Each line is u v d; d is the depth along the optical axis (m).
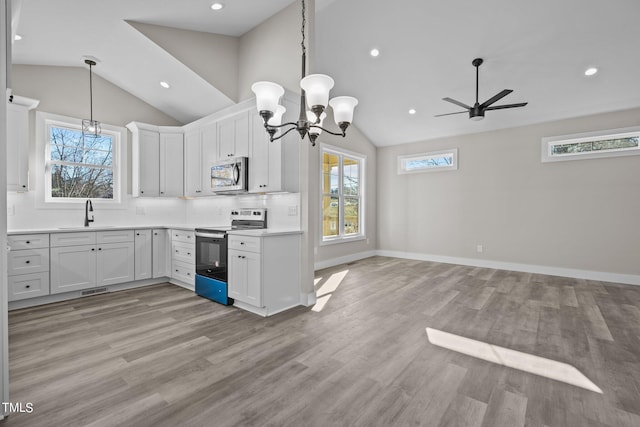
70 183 3.85
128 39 3.28
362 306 3.16
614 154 4.34
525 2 3.06
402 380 1.78
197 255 3.53
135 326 2.57
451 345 2.25
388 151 6.61
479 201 5.47
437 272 4.89
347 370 1.89
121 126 4.22
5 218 1.45
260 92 1.85
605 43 3.32
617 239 4.33
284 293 3.04
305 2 3.14
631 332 2.51
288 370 1.88
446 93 4.57
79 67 3.85
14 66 3.46
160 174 4.31
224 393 1.64
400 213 6.43
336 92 5.00
